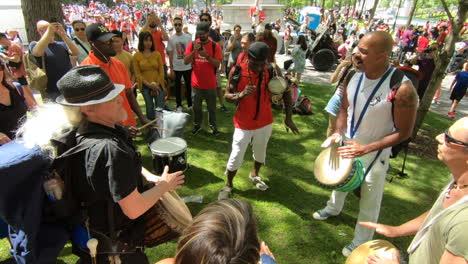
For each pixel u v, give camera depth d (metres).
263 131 3.21
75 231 1.59
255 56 2.78
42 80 3.63
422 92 6.61
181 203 1.93
